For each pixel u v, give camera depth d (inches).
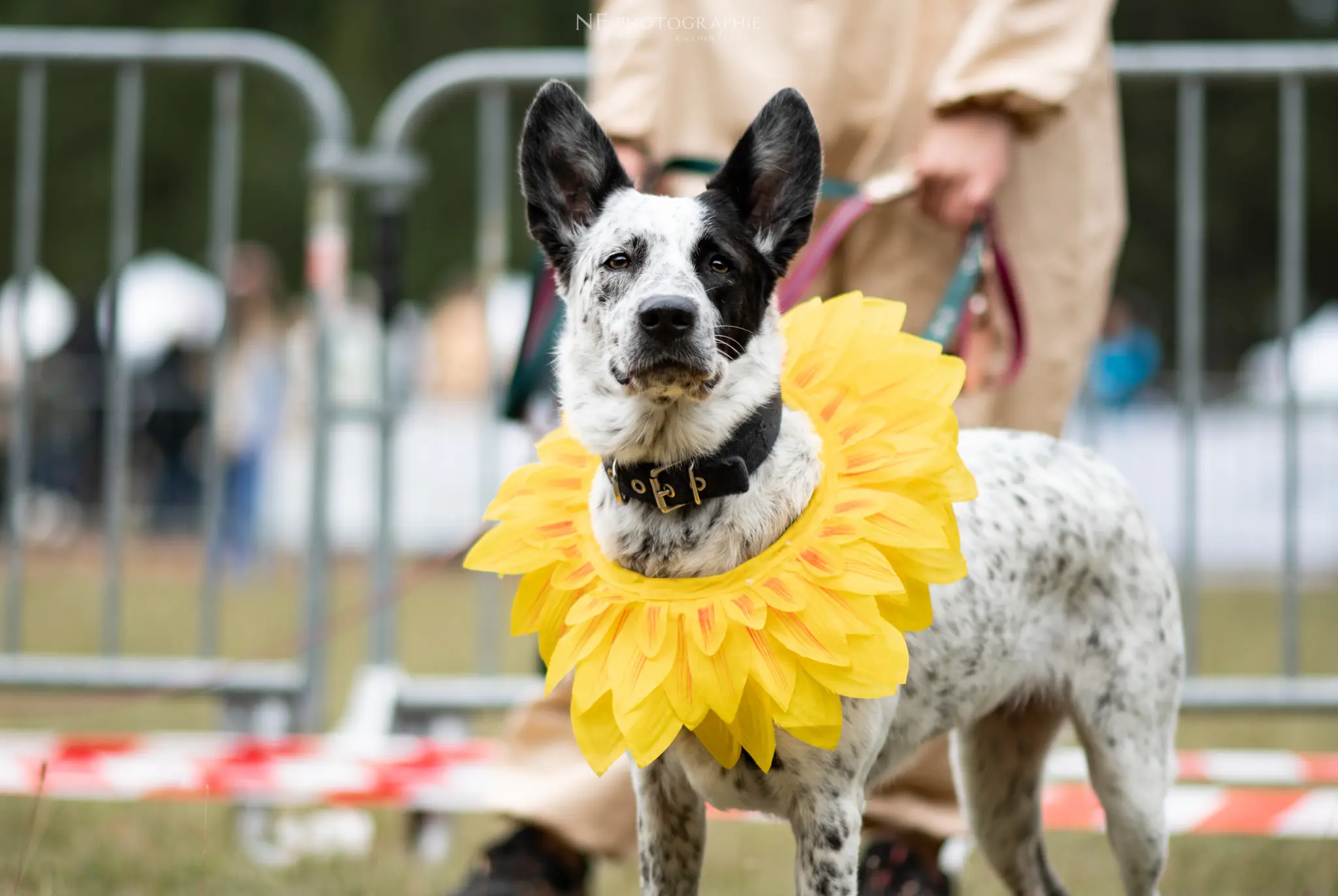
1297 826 289.1
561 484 211.2
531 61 358.6
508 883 245.9
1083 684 229.5
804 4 257.0
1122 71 346.0
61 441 739.4
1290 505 344.8
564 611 201.8
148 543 729.6
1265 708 330.6
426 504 690.2
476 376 817.5
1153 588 231.9
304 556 350.9
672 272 202.4
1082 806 294.0
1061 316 261.0
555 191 220.1
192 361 741.3
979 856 310.0
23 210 356.2
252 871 286.4
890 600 190.7
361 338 550.9
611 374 201.5
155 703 456.8
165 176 1585.9
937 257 261.0
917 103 260.7
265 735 350.6
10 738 379.6
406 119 358.6
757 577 190.2
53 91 1581.0
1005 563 220.5
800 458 199.2
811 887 198.1
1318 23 1583.4
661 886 208.5
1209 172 1496.1
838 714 184.2
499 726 435.5
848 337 213.9
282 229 1572.3
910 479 195.3
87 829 311.3
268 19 1670.8
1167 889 282.8
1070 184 262.1
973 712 224.1
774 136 214.2
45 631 561.0
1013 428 261.9
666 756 204.1
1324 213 1540.4
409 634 593.0
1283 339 347.6
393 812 344.8
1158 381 885.2
